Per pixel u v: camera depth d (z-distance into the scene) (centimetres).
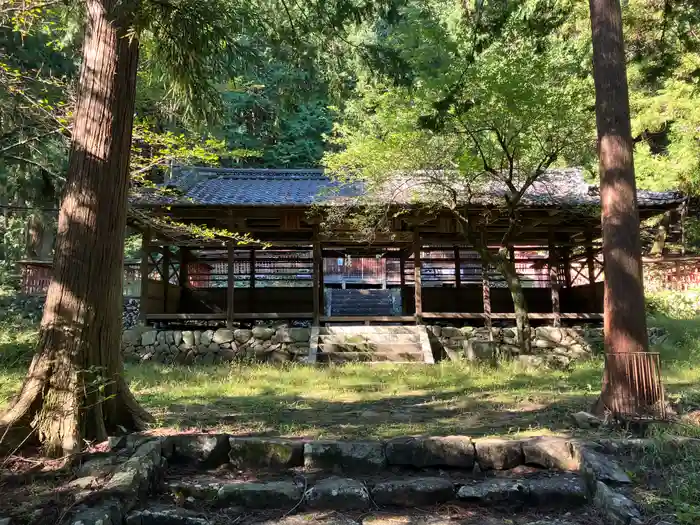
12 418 415
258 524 343
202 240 1161
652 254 1661
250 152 812
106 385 440
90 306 443
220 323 1346
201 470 420
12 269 1703
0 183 1053
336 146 2175
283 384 798
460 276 1426
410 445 416
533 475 398
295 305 1380
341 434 480
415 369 936
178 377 851
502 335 1184
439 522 344
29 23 683
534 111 880
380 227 1107
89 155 453
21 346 938
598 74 527
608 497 338
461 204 1066
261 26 663
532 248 1384
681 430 430
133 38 473
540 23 848
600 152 524
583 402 605
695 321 1241
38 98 804
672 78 1321
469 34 857
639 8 916
